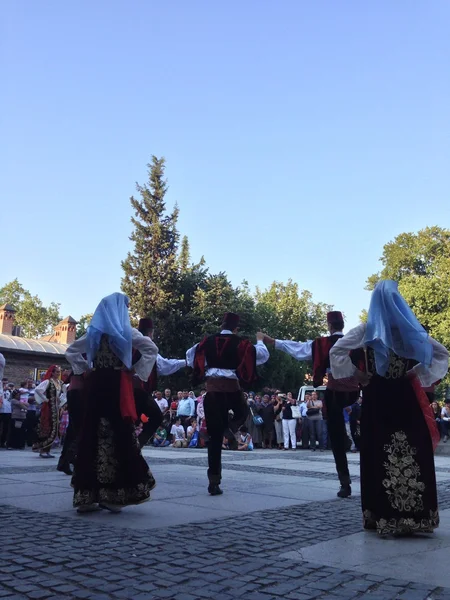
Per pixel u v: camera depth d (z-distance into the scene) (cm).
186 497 597
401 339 451
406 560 357
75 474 496
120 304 528
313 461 1118
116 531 423
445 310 4019
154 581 305
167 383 3747
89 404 507
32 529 423
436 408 1741
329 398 624
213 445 619
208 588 296
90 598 279
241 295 4322
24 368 3128
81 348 530
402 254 4950
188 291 4150
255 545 388
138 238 4325
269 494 630
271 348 4062
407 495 427
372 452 442
